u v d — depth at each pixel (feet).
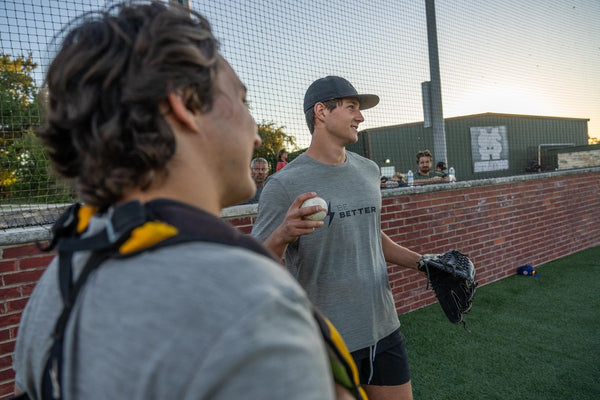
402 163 18.61
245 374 1.04
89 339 1.25
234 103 1.74
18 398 1.76
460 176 37.63
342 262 5.60
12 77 7.43
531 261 18.06
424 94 17.20
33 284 7.77
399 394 5.81
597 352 10.00
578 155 35.12
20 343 1.69
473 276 5.76
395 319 6.01
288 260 5.96
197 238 1.30
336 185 5.78
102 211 1.51
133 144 1.36
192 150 1.55
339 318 5.50
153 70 1.39
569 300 13.69
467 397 8.43
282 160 13.10
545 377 9.00
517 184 17.51
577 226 20.98
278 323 1.14
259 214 5.75
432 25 16.80
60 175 1.65
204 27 1.73
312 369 1.15
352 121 5.90
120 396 1.12
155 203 1.37
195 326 1.09
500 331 11.48
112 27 1.46
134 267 1.25
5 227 7.75
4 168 7.56
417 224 13.71
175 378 1.06
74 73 1.41
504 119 41.55
